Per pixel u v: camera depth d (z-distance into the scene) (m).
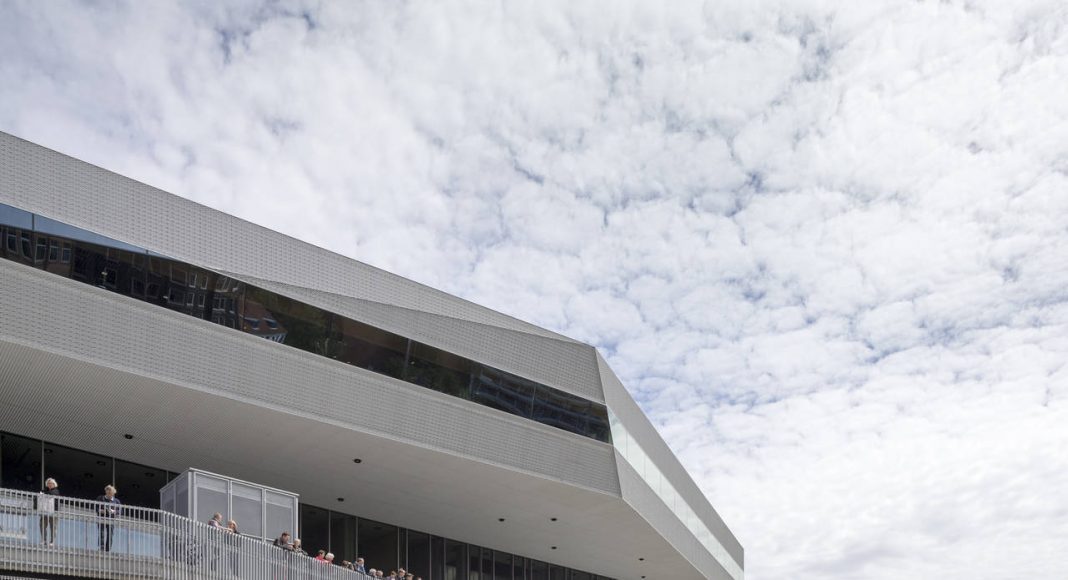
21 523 19.33
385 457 29.59
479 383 30.86
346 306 28.09
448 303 32.59
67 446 27.03
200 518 24.39
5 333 21.78
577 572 44.03
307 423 26.95
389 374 28.66
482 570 39.28
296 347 26.80
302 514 33.03
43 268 22.67
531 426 31.95
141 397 24.80
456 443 29.88
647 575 46.34
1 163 22.53
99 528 20.27
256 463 29.42
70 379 23.67
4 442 25.80
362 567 27.91
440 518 35.59
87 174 23.98
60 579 19.64
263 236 27.47
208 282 25.50
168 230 25.16
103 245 23.80
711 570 48.38
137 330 23.89
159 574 20.70
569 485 32.75
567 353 33.69
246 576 22.56
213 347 25.17
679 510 42.97
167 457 28.36
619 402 36.22
